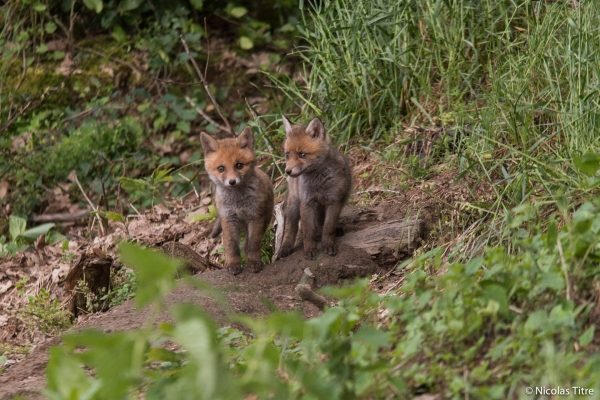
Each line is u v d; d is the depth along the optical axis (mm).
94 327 9383
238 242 11273
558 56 12070
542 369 5621
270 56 19422
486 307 6328
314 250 11086
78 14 20453
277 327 5715
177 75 19297
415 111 14508
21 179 17609
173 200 16031
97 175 17766
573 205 8945
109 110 18656
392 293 9438
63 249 14023
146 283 5047
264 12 20484
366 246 11031
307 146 11016
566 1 12586
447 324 6348
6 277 14094
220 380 5102
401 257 10945
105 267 11680
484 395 5633
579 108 10648
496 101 12352
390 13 14430
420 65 14758
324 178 11109
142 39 19594
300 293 8203
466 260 9742
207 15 20516
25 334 11578
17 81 19156
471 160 11391
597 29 11477
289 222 11695
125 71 19328
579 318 6242
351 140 14719
